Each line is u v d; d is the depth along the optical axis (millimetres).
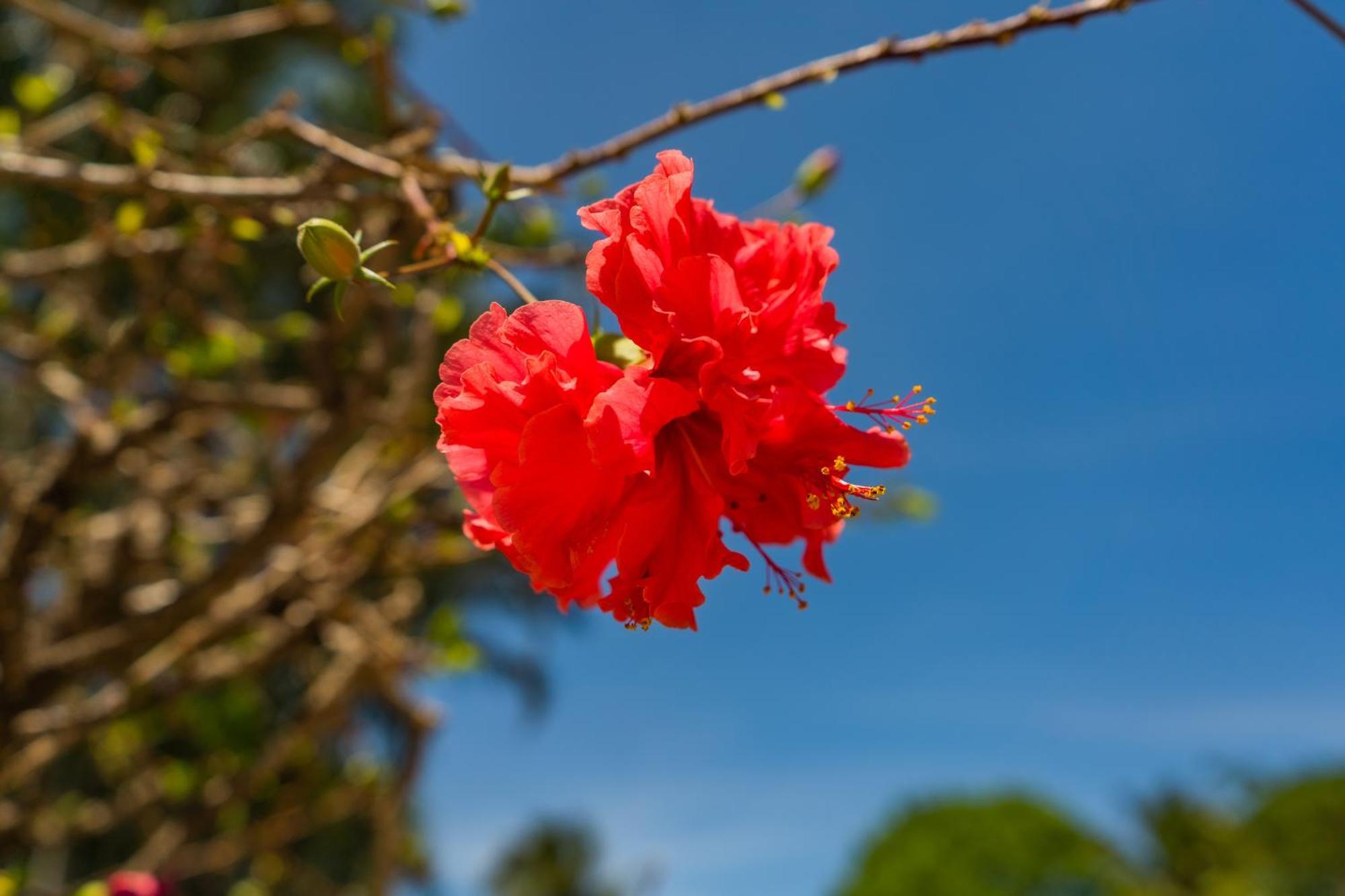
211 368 5008
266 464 6492
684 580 1613
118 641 4551
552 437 1494
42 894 5641
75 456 4668
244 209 2941
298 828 6160
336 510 5090
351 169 2744
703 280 1571
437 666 5098
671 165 1702
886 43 2248
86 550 5762
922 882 18562
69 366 5102
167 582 5836
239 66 8414
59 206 5992
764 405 1559
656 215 1651
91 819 5988
